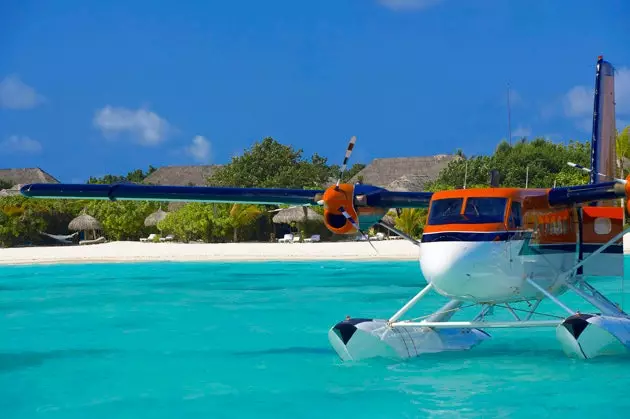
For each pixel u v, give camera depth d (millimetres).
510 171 179750
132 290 76062
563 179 158250
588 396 29938
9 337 47188
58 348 42969
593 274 40844
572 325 35000
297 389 31844
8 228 159625
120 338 46344
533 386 31797
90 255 124312
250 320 53781
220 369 36312
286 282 82188
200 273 95500
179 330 49406
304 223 158875
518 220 34875
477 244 33688
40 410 28984
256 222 166000
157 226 163250
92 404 29750
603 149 45844
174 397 30688
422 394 30625
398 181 177000
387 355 37812
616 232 40469
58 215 177250
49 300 67938
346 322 37906
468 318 53531
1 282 86688
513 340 43438
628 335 34906
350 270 96375
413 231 137375
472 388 31594
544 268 36812
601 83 45969
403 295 68500
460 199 35469
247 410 28516
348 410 28312
